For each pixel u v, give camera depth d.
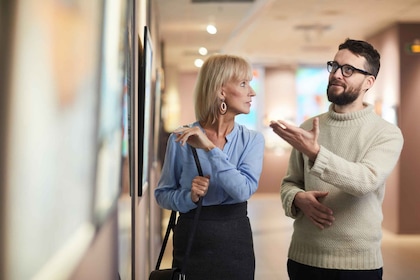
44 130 0.78
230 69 2.11
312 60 15.02
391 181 9.12
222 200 2.09
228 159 2.11
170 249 7.41
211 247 2.07
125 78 2.05
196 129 2.00
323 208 2.16
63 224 0.90
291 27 10.20
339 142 2.26
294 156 2.48
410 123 8.88
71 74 0.95
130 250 2.52
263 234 8.92
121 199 1.90
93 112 1.21
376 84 9.97
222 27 9.87
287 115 15.66
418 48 8.95
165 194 2.17
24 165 0.70
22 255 0.69
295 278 2.36
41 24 0.76
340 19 9.29
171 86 15.27
